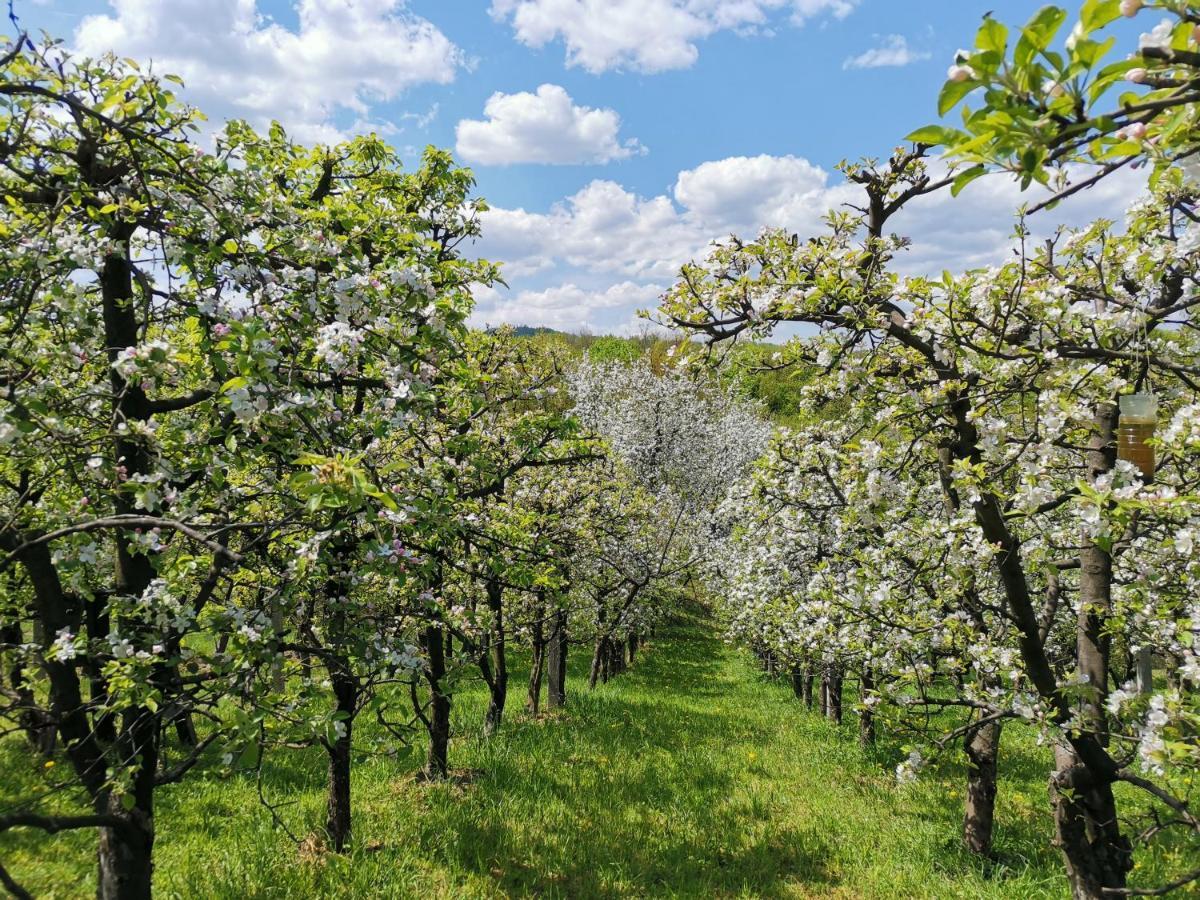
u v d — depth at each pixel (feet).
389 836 20.67
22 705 10.30
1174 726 10.98
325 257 13.37
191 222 12.08
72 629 11.59
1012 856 22.18
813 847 23.06
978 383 13.60
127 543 11.80
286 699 11.25
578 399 67.56
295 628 14.34
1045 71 4.56
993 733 22.38
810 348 16.17
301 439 12.34
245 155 13.65
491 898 17.92
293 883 17.10
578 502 37.68
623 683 55.77
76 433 10.59
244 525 10.29
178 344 13.50
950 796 28.86
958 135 4.96
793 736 39.17
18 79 10.86
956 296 13.07
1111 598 16.49
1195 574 14.17
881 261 14.39
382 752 14.19
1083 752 14.01
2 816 8.42
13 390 9.80
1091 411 14.06
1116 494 10.22
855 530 21.42
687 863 21.26
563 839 21.74
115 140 11.75
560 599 27.32
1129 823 14.55
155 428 10.82
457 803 23.58
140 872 11.46
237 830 20.20
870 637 21.48
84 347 12.31
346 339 11.73
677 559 51.42
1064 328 12.59
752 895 19.66
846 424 21.79
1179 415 10.66
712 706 47.93
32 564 11.39
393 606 17.25
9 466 14.08
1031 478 12.10
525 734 33.22
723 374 17.53
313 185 20.57
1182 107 4.98
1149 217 14.16
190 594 13.64
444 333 13.94
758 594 33.81
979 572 17.49
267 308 12.10
